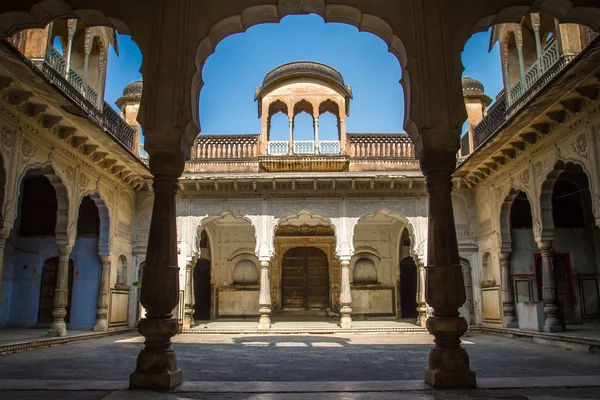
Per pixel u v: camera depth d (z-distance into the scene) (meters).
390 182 10.78
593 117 6.40
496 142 8.36
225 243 13.80
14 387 3.41
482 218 10.57
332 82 11.60
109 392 3.28
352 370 4.67
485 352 6.47
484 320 10.43
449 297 3.47
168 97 3.73
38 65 6.93
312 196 10.95
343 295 10.45
